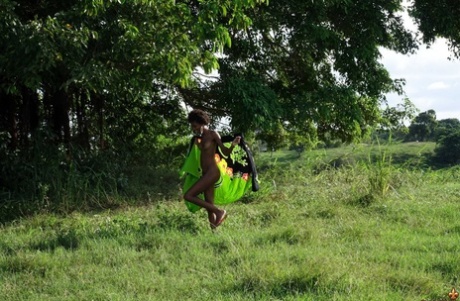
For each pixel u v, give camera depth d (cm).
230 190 930
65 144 1484
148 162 1738
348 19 1712
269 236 809
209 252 736
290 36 1706
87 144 1659
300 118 1658
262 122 1551
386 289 578
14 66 1112
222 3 1222
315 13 1636
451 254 704
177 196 1341
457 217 970
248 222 954
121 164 1533
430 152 3662
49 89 1484
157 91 1783
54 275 657
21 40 1062
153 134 1912
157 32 1173
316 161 1680
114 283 622
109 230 885
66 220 1022
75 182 1237
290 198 1212
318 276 597
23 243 826
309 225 882
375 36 1725
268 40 1731
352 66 1747
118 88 1331
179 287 598
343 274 602
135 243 797
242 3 1220
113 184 1325
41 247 801
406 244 768
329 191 1247
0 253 757
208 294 572
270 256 693
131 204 1238
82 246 787
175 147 1970
